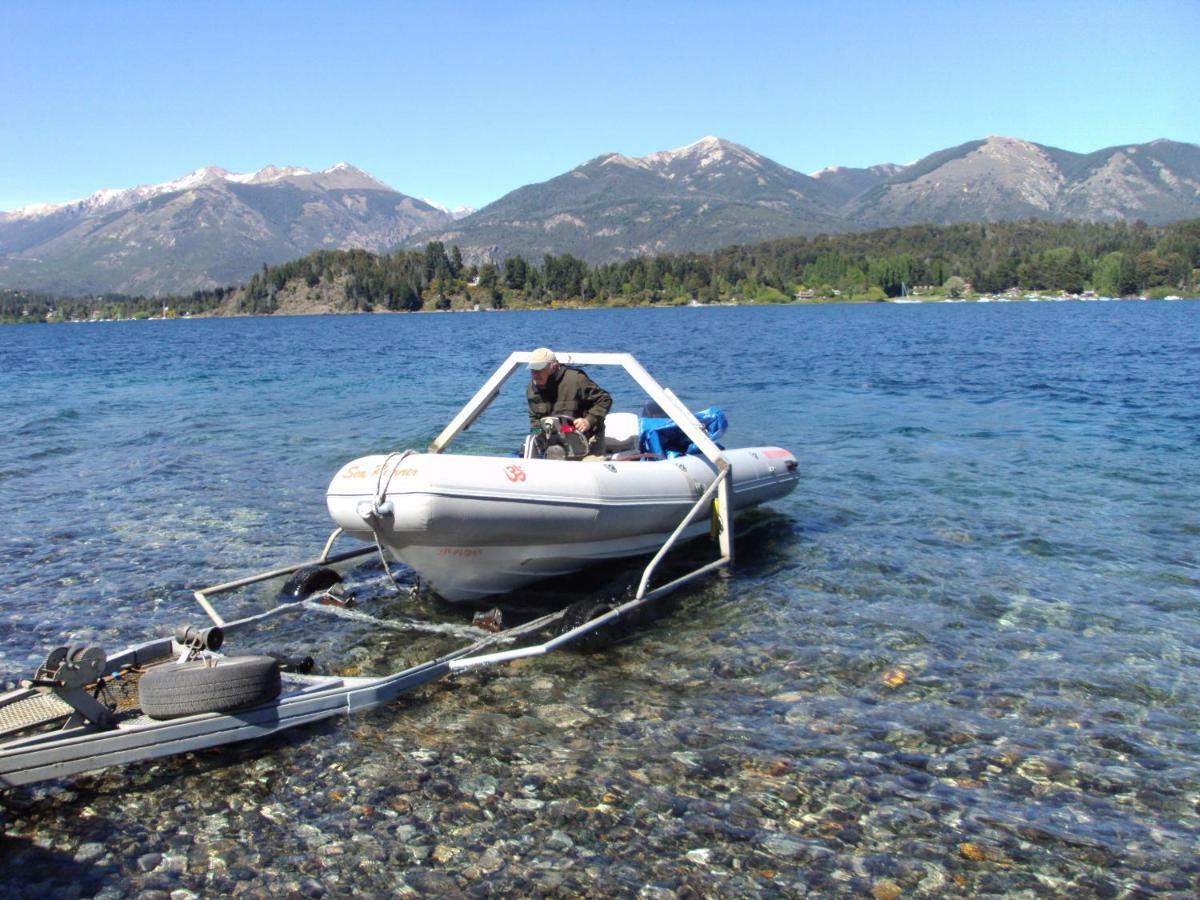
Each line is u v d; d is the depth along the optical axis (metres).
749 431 16.17
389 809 4.37
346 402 21.94
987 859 3.99
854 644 6.37
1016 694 5.56
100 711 4.53
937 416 17.73
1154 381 23.84
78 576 8.13
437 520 6.24
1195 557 8.19
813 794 4.47
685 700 5.52
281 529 9.72
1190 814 4.32
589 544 7.42
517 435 15.88
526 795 4.47
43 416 19.69
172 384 28.30
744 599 7.36
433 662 5.74
